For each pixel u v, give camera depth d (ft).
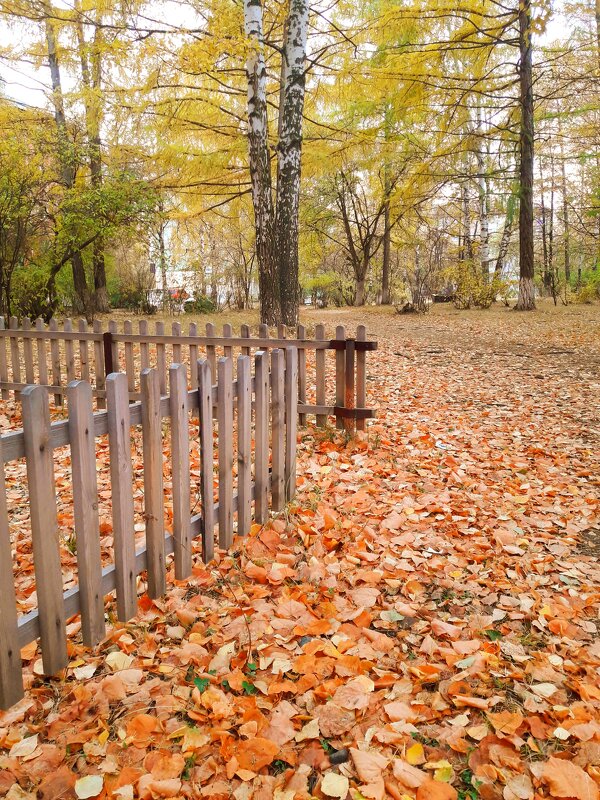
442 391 25.80
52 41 49.55
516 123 56.39
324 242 111.86
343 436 18.26
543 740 6.31
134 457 16.66
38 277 45.47
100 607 7.71
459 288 75.05
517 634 8.42
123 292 97.09
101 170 54.75
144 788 5.62
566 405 22.76
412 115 54.95
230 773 5.84
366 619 8.73
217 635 8.30
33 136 46.21
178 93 43.47
